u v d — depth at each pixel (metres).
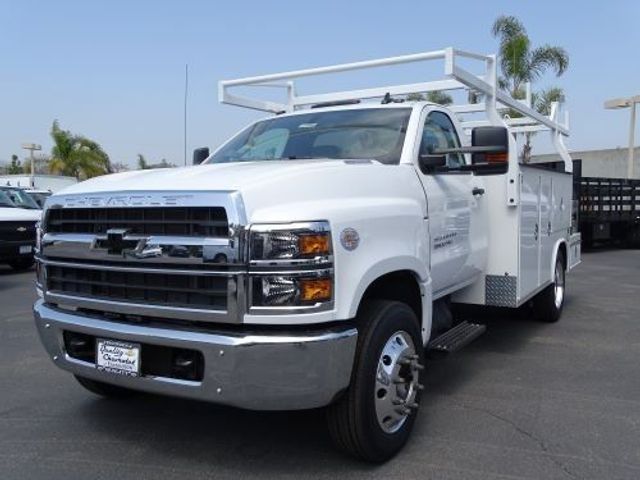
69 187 4.20
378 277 3.81
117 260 3.69
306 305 3.36
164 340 3.52
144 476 3.83
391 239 4.00
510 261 5.86
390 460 4.01
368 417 3.74
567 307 9.25
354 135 4.93
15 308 9.48
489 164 4.67
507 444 4.25
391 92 5.95
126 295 3.73
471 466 3.92
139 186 3.69
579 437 4.37
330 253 3.44
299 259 3.35
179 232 3.51
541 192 6.84
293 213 3.40
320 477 3.79
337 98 6.27
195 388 3.49
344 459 4.02
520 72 22.48
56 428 4.58
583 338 7.27
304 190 3.61
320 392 3.45
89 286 3.89
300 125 5.33
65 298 3.98
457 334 5.20
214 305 3.42
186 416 4.77
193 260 3.42
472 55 5.39
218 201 3.36
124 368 3.74
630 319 8.37
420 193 4.51
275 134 5.36
